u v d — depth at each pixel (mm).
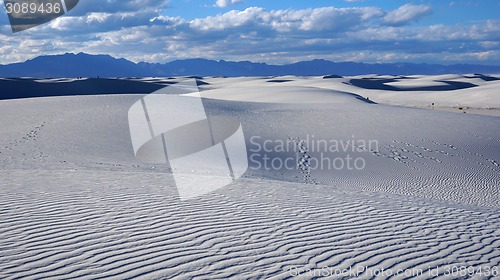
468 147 26531
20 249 5688
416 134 29406
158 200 8844
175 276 5051
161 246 6023
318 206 9172
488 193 18188
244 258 5719
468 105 71312
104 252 5703
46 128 26391
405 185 19094
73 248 5801
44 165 15195
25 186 9844
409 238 6969
